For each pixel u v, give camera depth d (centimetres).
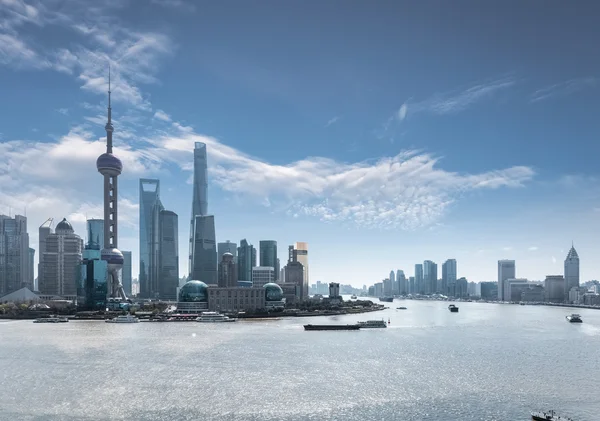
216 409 14200
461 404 14962
